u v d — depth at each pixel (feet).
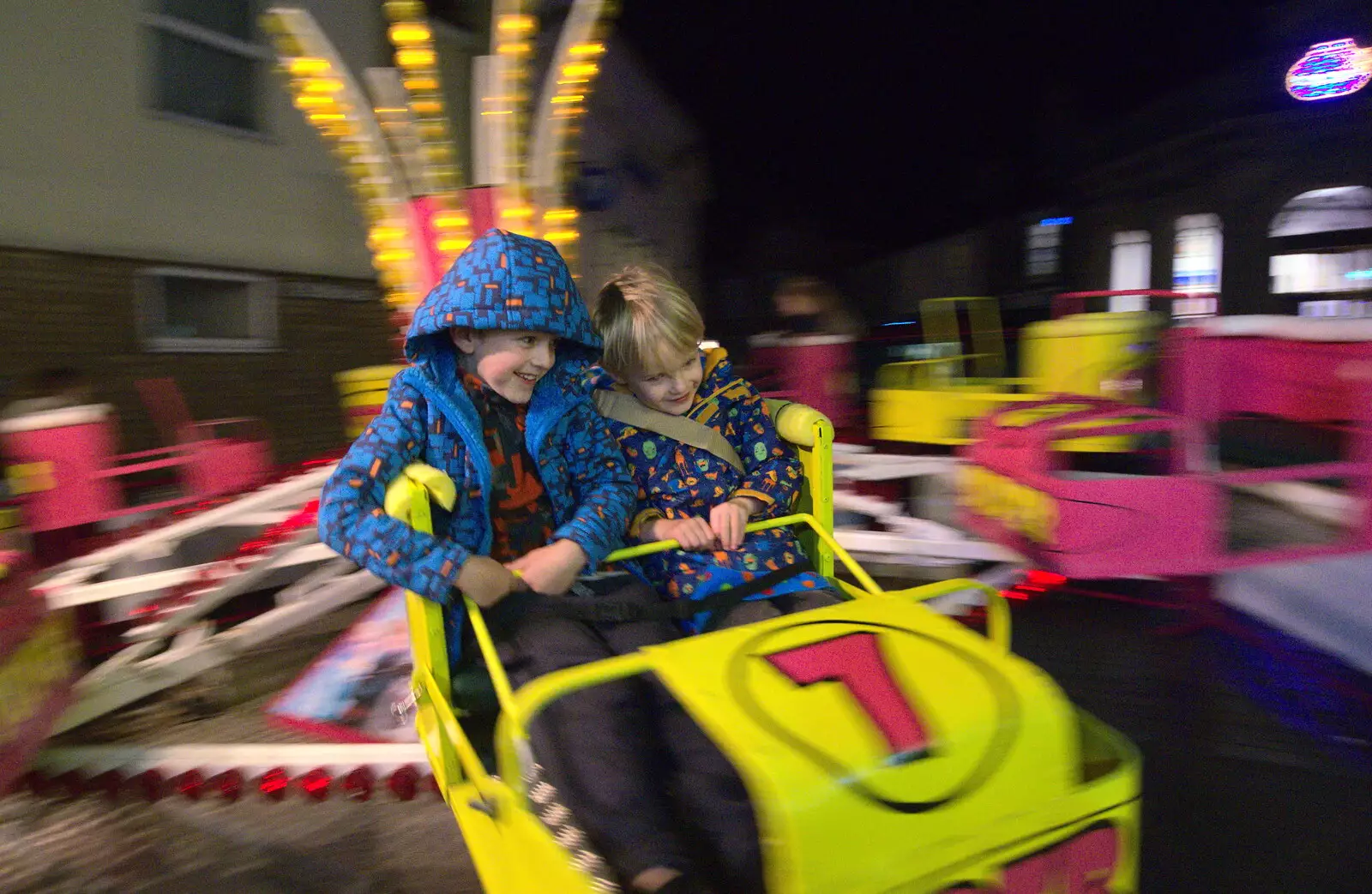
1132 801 5.29
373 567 6.04
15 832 8.58
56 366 20.29
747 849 4.99
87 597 11.55
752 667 5.42
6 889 7.73
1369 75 34.19
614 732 5.48
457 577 6.01
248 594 14.57
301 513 13.48
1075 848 5.13
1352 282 34.78
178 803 9.04
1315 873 7.24
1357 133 34.60
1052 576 13.39
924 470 15.51
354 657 10.85
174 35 22.63
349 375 16.07
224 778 9.01
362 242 27.91
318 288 26.53
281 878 7.78
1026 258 50.03
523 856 5.26
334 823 8.63
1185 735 9.41
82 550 14.75
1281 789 8.43
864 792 4.60
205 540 15.37
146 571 14.07
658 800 5.20
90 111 20.84
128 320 21.80
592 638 6.49
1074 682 10.71
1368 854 7.46
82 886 7.75
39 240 19.94
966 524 13.60
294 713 10.69
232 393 24.17
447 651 6.59
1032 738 5.05
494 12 11.23
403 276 11.80
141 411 21.99
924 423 18.43
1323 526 13.01
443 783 6.57
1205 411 11.35
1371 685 10.27
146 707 11.28
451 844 8.20
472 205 11.60
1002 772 4.93
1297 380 12.69
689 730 5.76
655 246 47.62
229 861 8.04
